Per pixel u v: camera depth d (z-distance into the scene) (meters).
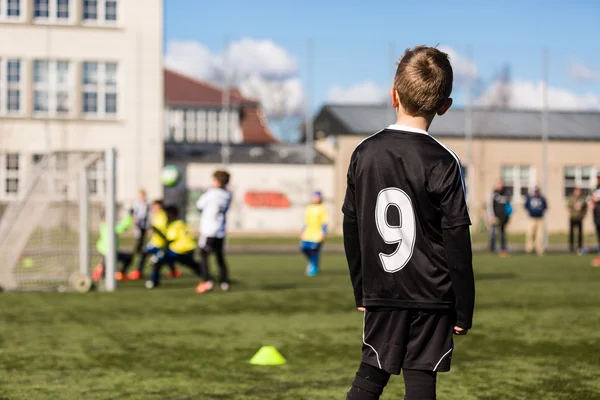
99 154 14.81
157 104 42.31
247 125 60.41
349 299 13.23
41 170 14.99
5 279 14.77
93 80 41.97
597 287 15.28
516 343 8.77
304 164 47.72
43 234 15.05
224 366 7.50
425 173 3.91
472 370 7.31
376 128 48.75
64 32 41.44
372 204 4.04
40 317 10.98
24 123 40.78
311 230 18.59
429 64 4.01
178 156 46.12
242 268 20.77
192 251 15.55
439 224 3.93
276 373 7.16
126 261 17.50
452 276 3.83
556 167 50.50
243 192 46.91
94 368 7.41
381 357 3.97
